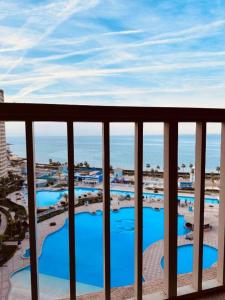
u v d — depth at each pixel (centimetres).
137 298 113
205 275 134
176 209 112
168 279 117
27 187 93
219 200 125
